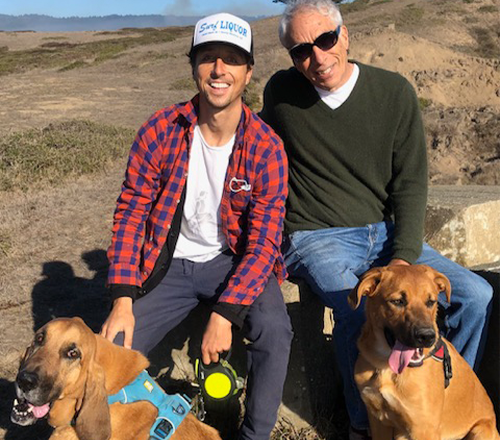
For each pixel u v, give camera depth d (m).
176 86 24.83
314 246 4.02
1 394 4.23
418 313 3.20
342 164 4.13
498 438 3.81
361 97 4.03
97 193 9.09
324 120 4.07
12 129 14.81
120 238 3.63
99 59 36.25
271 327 3.40
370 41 33.38
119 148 12.12
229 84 3.42
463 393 3.61
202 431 3.12
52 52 43.66
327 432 4.00
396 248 3.99
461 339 3.95
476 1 46.88
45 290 5.91
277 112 4.20
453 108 23.25
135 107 19.89
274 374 3.41
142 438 2.93
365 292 3.50
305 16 3.86
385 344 3.40
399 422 3.51
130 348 3.38
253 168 3.55
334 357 4.30
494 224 5.30
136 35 57.62
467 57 31.09
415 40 33.00
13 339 4.95
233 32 3.39
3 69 33.91
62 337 2.67
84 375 2.74
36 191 9.11
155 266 3.66
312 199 4.18
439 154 16.61
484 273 4.18
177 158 3.57
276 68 29.20
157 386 3.10
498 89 27.89
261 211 3.61
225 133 3.54
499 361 4.11
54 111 18.72
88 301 5.74
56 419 2.83
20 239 7.07
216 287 3.71
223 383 3.50
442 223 5.11
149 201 3.68
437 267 4.02
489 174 14.39
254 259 3.51
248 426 3.48
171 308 3.73
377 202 4.21
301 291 4.04
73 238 7.23
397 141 4.08
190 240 3.73
